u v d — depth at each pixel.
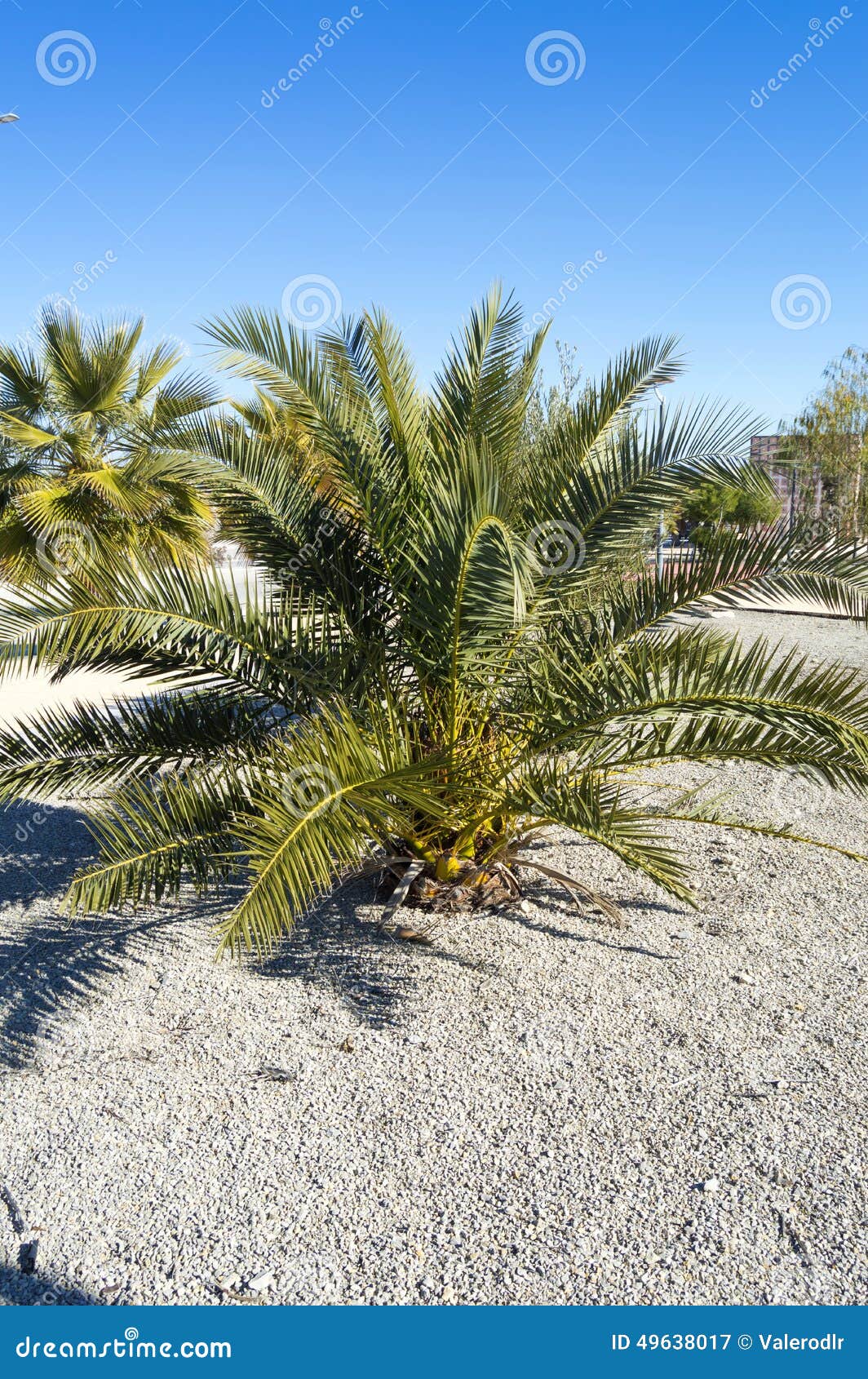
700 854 4.88
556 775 3.58
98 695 9.87
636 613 4.03
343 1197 2.50
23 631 3.29
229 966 3.76
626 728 3.76
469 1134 2.73
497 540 3.11
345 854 3.08
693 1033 3.22
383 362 3.98
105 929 4.11
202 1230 2.40
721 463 3.82
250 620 3.85
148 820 3.62
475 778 3.96
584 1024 3.29
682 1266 2.25
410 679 4.18
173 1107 2.88
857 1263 2.23
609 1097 2.88
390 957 3.82
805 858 4.80
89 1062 3.12
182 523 9.98
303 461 4.45
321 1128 2.78
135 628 3.50
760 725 3.58
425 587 3.63
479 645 3.62
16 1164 2.64
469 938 3.97
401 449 4.10
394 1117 2.82
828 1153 2.60
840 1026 3.23
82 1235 2.39
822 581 3.68
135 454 9.23
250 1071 3.06
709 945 3.86
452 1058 3.11
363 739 3.48
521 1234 2.36
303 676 3.83
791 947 3.83
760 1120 2.75
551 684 3.79
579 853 4.95
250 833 3.44
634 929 4.03
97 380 10.32
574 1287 2.21
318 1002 3.49
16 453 10.02
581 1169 2.58
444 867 4.24
